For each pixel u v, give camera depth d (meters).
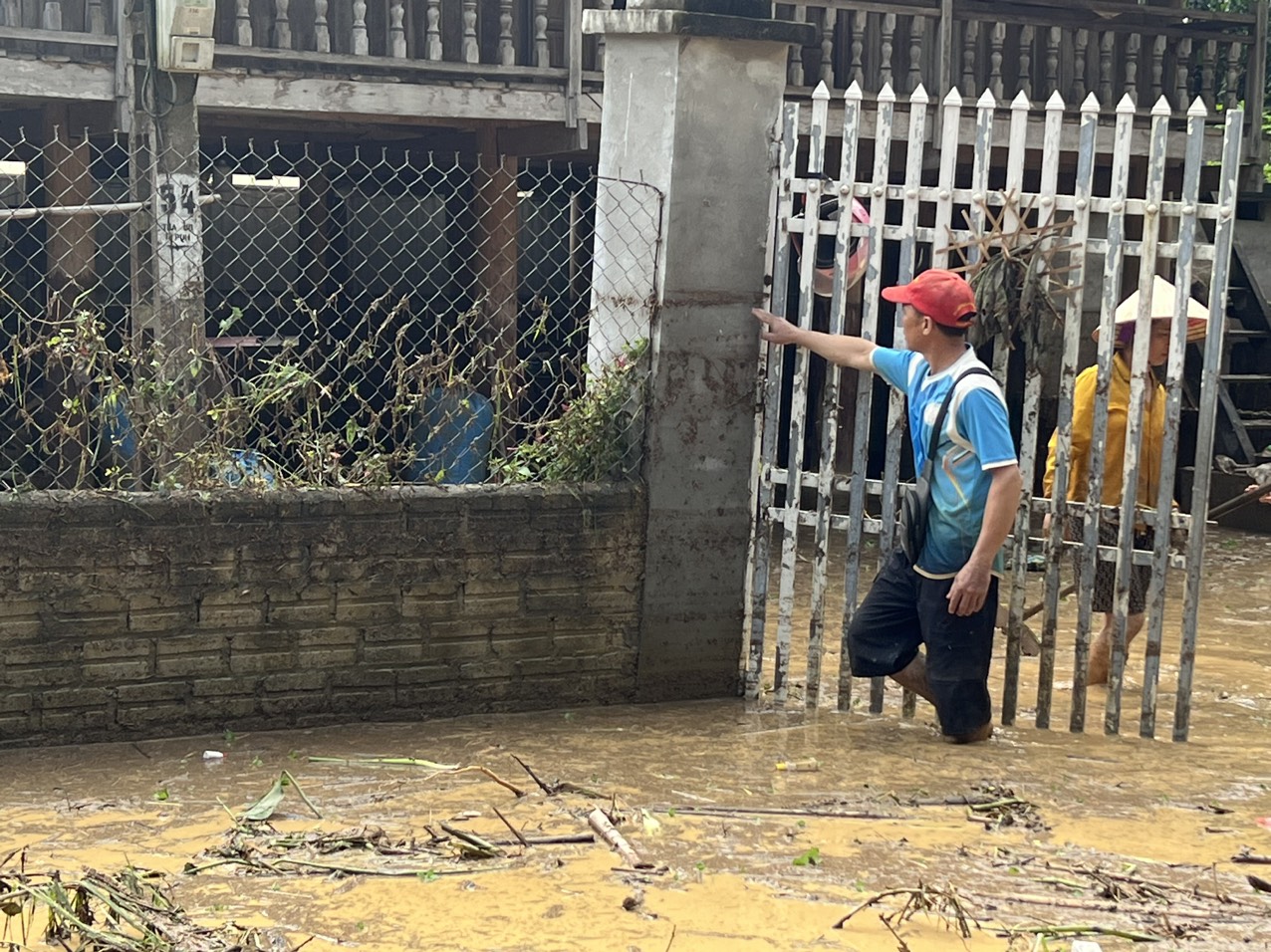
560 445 6.23
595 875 4.25
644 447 6.24
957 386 5.55
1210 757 5.82
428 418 6.62
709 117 6.16
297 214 15.30
